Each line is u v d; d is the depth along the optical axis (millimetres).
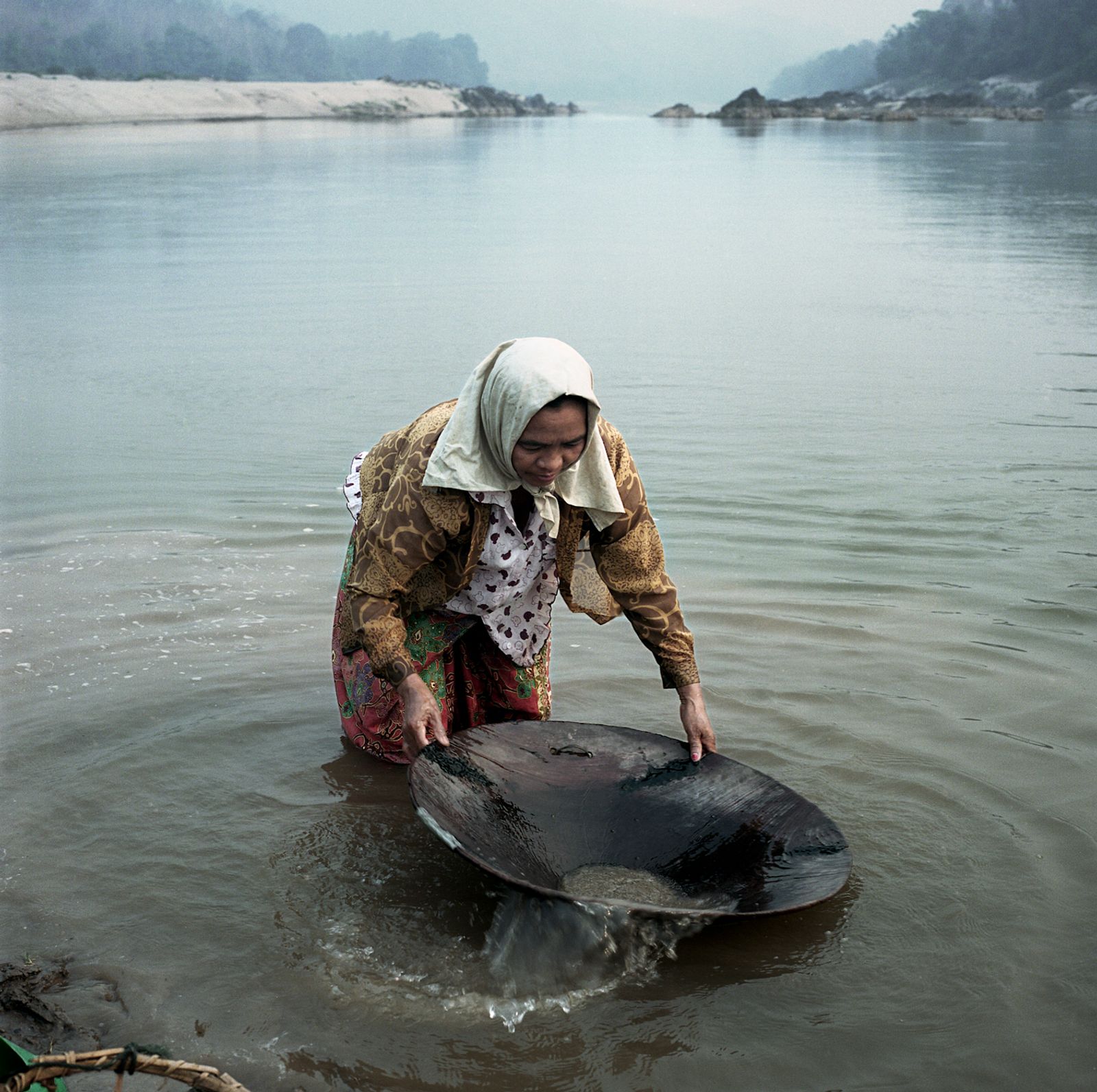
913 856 3037
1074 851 3041
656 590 3146
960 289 12047
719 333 9992
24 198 20609
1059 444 6742
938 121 63281
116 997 2529
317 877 2959
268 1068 2342
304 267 13383
